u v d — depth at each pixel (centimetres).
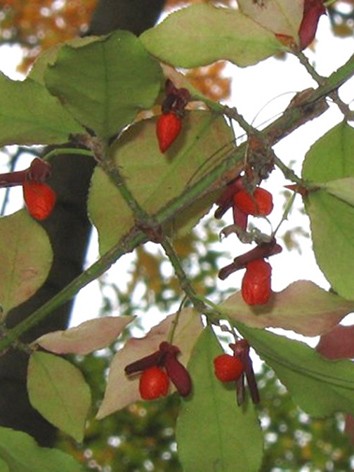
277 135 29
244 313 30
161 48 28
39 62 29
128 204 29
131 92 27
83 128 28
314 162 30
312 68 29
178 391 30
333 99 29
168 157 30
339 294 29
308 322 29
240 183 30
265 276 29
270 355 29
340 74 29
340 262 29
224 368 30
